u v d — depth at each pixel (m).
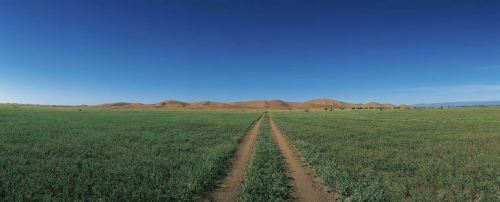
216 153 17.14
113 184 10.62
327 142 24.27
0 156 15.28
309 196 10.33
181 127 37.44
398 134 30.91
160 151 18.39
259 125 46.31
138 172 12.13
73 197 9.31
